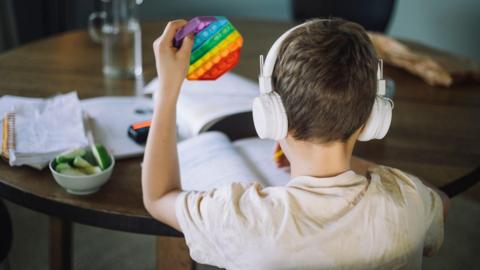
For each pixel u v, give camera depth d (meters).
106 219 0.85
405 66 1.58
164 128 0.78
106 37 1.41
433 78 1.49
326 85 0.63
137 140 1.03
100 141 1.03
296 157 0.71
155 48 0.76
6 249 1.18
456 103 1.39
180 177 0.88
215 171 0.92
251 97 1.21
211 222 0.69
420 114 1.30
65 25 2.83
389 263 0.69
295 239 0.65
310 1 2.40
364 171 0.89
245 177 0.90
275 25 2.06
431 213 0.74
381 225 0.67
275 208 0.66
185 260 1.10
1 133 1.00
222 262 0.71
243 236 0.66
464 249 1.93
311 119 0.65
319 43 0.64
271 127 0.66
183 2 3.10
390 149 1.10
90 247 1.85
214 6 3.09
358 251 0.67
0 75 1.38
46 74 1.42
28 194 0.88
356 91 0.64
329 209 0.66
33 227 1.91
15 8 2.58
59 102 1.15
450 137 1.18
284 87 0.65
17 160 0.92
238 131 1.15
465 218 2.12
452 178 0.99
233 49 0.80
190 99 1.18
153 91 1.30
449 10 2.69
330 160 0.69
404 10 2.82
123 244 1.88
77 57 1.58
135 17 1.42
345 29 0.66
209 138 1.02
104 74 1.45
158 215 0.79
